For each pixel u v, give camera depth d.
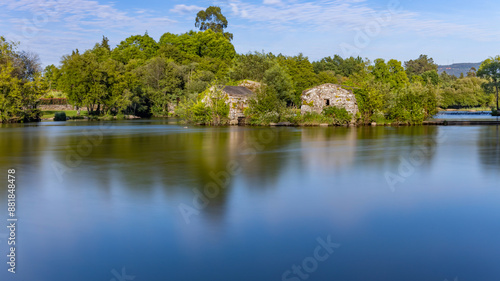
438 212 12.60
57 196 14.53
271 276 8.45
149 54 161.25
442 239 10.37
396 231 10.92
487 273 8.59
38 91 72.06
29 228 11.20
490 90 112.38
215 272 8.64
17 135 41.59
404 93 63.88
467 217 12.10
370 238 10.42
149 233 10.77
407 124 61.34
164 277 8.45
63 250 9.77
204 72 108.88
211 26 180.38
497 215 12.27
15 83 68.25
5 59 70.25
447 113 115.12
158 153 26.33
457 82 147.25
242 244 10.02
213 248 9.81
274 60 98.81
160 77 111.38
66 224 11.48
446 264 9.00
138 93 104.56
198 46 161.25
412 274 8.55
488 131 46.50
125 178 17.73
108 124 65.19
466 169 20.20
